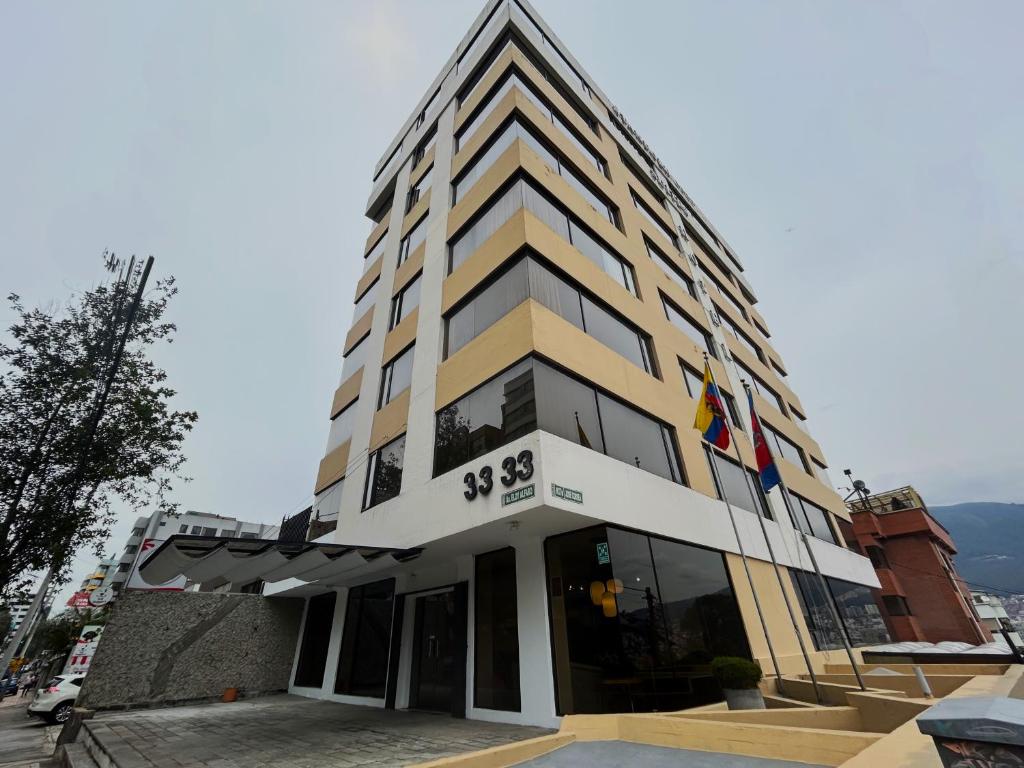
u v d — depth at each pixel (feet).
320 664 45.42
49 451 32.81
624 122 72.28
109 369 35.91
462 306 38.88
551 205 40.01
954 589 79.30
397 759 18.86
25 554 31.27
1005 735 5.79
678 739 17.12
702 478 38.91
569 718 19.94
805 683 29.04
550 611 27.12
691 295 62.03
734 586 35.53
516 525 27.17
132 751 22.00
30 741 39.19
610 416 32.86
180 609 45.37
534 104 46.98
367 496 41.24
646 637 26.21
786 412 72.90
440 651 33.58
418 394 38.68
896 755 9.52
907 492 93.25
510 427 28.14
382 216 75.15
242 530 217.97
